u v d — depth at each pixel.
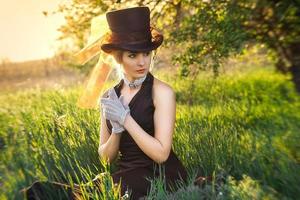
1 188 4.52
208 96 10.60
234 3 8.65
